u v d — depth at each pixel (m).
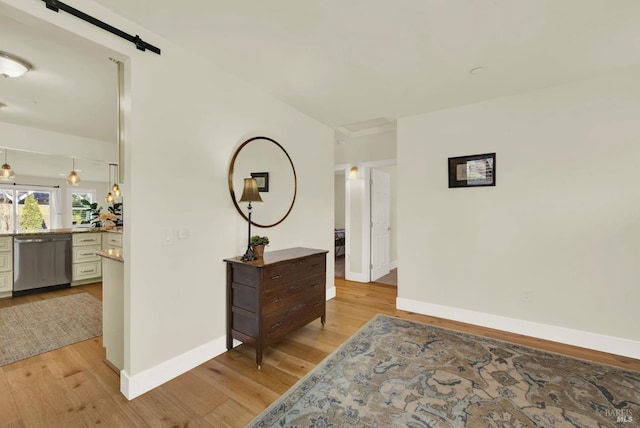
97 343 2.62
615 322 2.47
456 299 3.21
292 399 1.82
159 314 2.02
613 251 2.48
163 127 2.03
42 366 2.23
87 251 4.70
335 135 4.72
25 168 6.44
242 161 2.64
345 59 2.30
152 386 1.96
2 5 1.37
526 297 2.84
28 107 3.46
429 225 3.38
